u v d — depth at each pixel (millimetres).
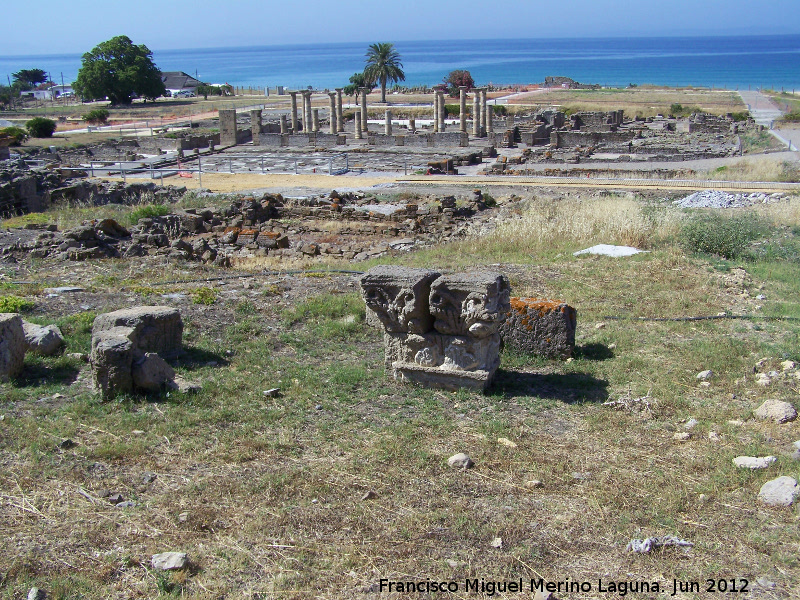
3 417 8805
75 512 6863
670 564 6051
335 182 42219
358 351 11852
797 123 62312
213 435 8539
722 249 18641
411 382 10180
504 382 10367
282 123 64125
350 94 107438
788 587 5734
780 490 6926
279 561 6156
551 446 8273
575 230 21531
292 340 12250
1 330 9977
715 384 10102
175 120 88000
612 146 51562
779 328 12531
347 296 14531
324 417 9141
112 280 16641
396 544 6375
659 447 8203
